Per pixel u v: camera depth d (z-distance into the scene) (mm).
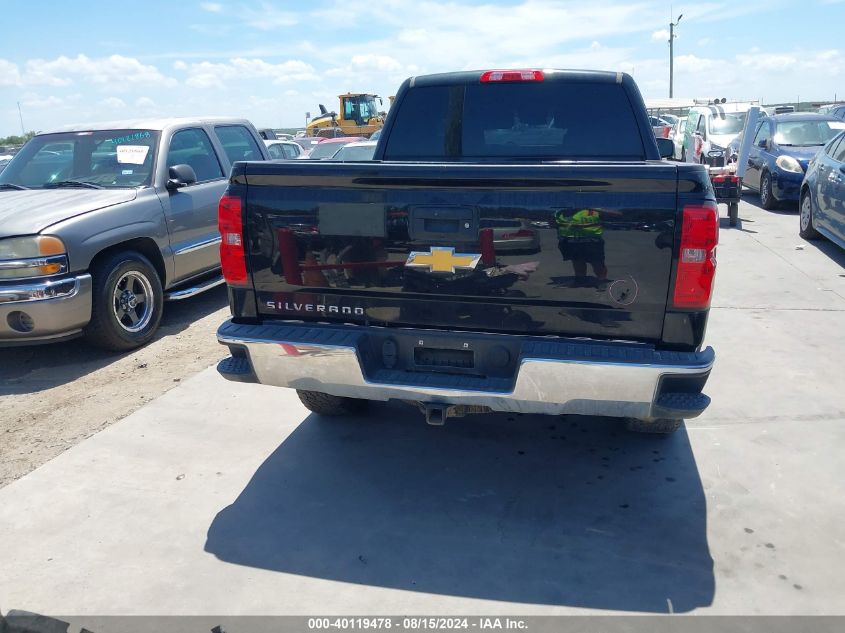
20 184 6715
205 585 2967
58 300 5270
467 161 4586
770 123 13453
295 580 2992
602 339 3074
